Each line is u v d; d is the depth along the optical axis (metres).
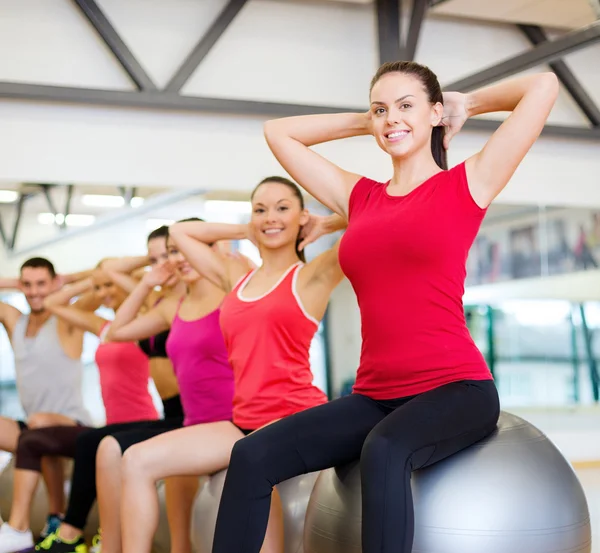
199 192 5.49
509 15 6.24
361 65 6.02
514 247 6.16
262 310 2.40
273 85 5.81
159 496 2.78
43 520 3.45
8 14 5.26
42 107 5.24
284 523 2.19
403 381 1.85
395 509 1.60
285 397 2.36
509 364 5.99
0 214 4.88
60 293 4.58
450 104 2.01
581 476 5.49
